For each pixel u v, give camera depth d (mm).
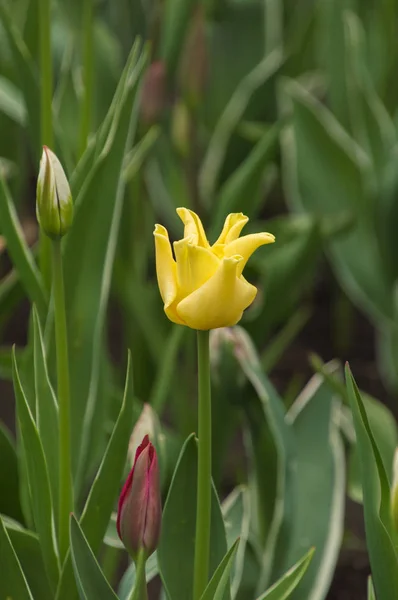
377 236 2420
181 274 1334
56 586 1528
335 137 2379
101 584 1417
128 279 2191
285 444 1649
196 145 2330
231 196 2115
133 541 1384
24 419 1474
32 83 1745
